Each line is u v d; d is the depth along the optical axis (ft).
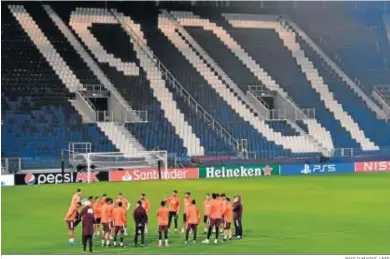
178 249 106.93
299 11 333.01
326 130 282.15
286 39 318.45
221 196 115.85
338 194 183.93
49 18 292.40
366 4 337.93
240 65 300.20
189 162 252.42
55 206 161.89
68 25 291.79
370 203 164.55
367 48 321.73
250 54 306.35
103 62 281.74
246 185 209.97
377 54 320.29
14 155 238.89
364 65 314.14
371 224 131.64
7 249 108.78
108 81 274.77
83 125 255.50
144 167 245.65
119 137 255.09
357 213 147.23
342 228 126.82
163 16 311.68
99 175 227.81
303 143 273.95
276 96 293.23
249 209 154.40
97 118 260.62
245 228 127.03
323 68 308.81
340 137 280.51
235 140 267.18
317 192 189.26
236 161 255.91
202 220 140.05
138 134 258.98
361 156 270.05
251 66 301.22
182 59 295.07
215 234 118.42
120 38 294.46
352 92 300.81
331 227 128.06
